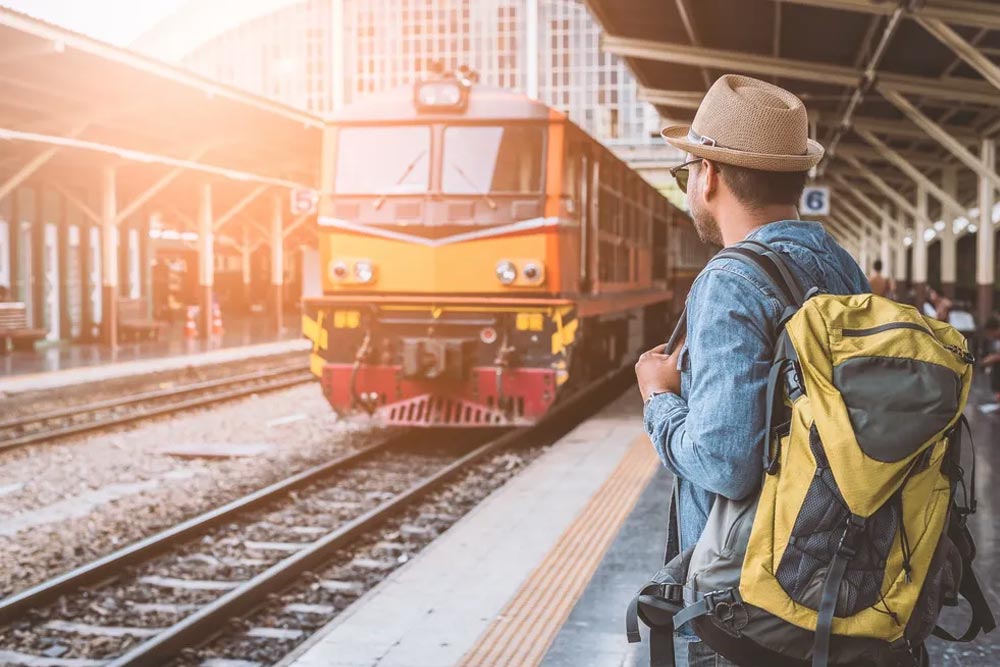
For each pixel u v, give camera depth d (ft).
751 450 5.76
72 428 39.14
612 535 21.02
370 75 293.23
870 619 5.64
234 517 26.61
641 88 59.77
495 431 42.37
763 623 5.74
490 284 34.73
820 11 39.50
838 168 88.02
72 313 78.43
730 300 6.05
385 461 35.22
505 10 280.72
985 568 17.84
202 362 62.08
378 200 35.60
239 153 72.54
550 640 14.75
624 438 34.65
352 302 35.47
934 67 47.26
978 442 31.60
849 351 5.65
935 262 126.31
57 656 17.51
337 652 14.80
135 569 22.04
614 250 44.75
